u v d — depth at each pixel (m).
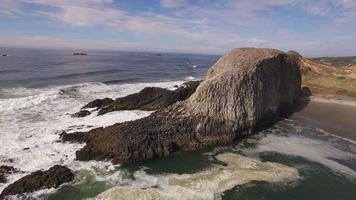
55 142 21.75
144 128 22.12
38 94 36.41
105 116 28.16
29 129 23.92
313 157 21.83
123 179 17.70
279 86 30.83
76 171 18.27
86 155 19.73
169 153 21.05
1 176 17.09
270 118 29.16
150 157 20.25
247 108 25.09
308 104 36.25
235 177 18.20
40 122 25.80
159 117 23.58
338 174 19.44
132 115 28.64
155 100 31.95
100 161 19.47
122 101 31.20
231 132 23.84
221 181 17.70
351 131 27.56
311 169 19.94
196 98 24.38
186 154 21.34
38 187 16.30
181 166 19.56
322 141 25.06
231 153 21.86
